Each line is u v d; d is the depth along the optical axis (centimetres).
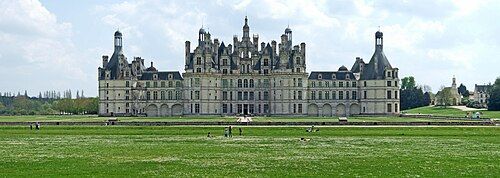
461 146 8456
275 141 9494
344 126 13800
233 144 8881
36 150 7875
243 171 5831
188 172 5753
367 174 5619
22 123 14825
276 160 6750
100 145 8688
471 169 5928
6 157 6981
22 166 6169
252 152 7656
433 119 19125
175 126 13788
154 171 5812
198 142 9288
